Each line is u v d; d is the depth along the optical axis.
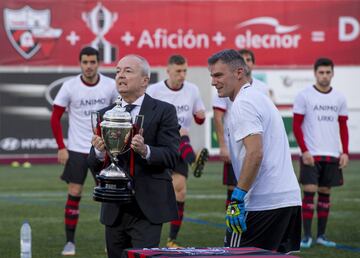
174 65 12.34
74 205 11.26
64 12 22.84
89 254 11.10
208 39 23.41
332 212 14.99
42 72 22.80
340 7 23.70
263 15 23.53
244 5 23.50
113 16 23.03
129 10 23.08
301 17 23.62
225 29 23.44
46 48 22.80
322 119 12.17
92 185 19.03
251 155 6.80
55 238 12.34
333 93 12.18
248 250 5.83
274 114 7.06
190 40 23.34
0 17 22.56
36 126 22.81
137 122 6.95
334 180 12.15
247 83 7.11
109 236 7.43
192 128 23.22
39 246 11.70
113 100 11.70
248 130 6.84
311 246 11.86
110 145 6.87
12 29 22.62
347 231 13.03
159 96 12.40
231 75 7.04
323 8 23.67
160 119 7.28
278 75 23.58
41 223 13.75
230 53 7.07
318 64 12.16
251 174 6.80
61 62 22.88
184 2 23.30
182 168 11.72
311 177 11.93
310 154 11.92
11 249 11.34
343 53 23.72
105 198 6.89
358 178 20.17
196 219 14.18
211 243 11.86
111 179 6.88
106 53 23.03
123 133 6.83
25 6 22.66
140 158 7.20
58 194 17.38
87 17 22.94
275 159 7.05
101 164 7.29
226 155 11.91
